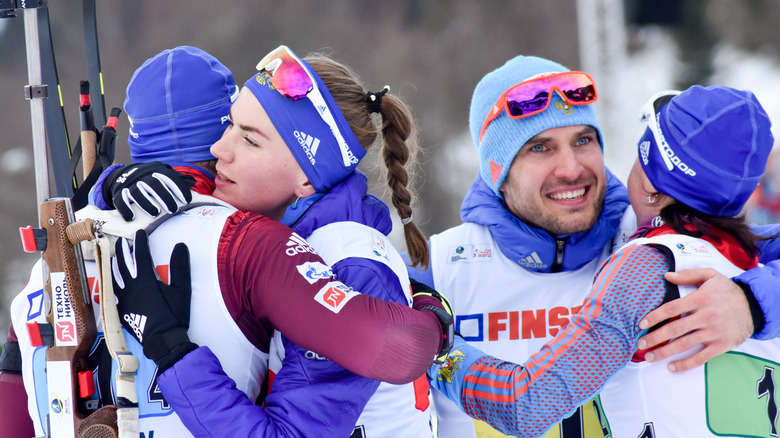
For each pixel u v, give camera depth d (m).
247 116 4.57
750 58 48.16
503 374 4.84
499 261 6.10
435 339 4.20
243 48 52.38
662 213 4.89
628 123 31.75
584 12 31.34
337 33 52.19
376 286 4.24
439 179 43.78
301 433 3.93
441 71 50.19
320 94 4.54
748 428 4.52
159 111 5.05
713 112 4.66
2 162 47.34
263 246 4.02
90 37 5.13
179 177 4.20
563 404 4.60
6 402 4.71
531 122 5.53
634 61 45.66
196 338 4.00
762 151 4.68
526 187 5.67
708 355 4.44
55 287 4.02
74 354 4.01
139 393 3.97
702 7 49.12
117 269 4.04
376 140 5.36
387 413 4.57
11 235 44.06
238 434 3.81
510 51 50.31
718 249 4.75
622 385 4.73
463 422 5.96
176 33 52.19
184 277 3.98
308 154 4.55
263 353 4.23
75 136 39.22
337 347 3.90
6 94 49.81
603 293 4.54
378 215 4.81
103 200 4.57
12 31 50.56
